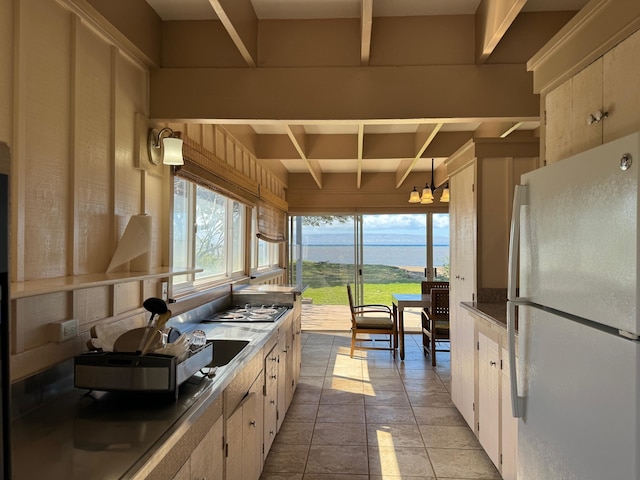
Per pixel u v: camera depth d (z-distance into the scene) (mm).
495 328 2598
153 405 1512
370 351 5828
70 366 1755
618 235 1130
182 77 2609
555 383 1434
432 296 5156
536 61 2049
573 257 1343
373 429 3328
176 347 1574
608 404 1158
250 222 4852
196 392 1636
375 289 7371
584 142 1681
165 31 2652
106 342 1693
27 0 1580
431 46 2645
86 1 1847
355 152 4879
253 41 2578
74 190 1826
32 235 1602
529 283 1650
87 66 1938
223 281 4004
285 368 3469
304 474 2676
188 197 3258
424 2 2504
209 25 2646
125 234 2090
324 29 2672
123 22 2168
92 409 1500
